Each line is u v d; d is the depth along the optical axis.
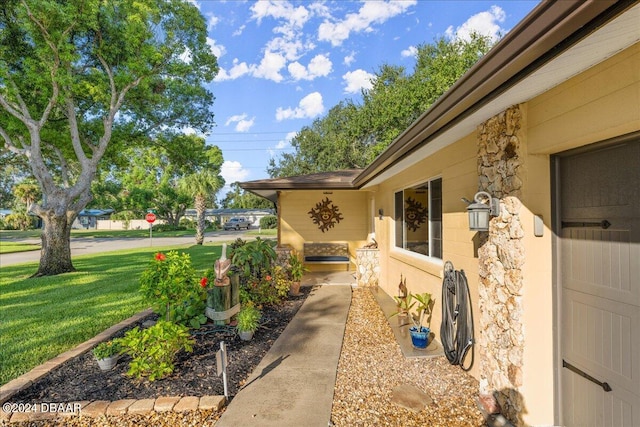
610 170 1.93
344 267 9.96
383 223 7.38
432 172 4.21
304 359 3.66
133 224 42.75
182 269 4.46
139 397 2.86
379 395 2.96
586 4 1.13
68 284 8.04
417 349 3.86
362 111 20.94
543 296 2.30
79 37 10.76
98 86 10.58
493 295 2.63
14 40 10.09
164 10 11.66
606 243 1.96
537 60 1.54
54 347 4.05
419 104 17.64
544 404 2.30
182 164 15.86
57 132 11.49
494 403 2.58
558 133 2.03
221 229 40.47
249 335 4.21
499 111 2.48
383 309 5.62
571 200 2.22
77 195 10.70
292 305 6.01
